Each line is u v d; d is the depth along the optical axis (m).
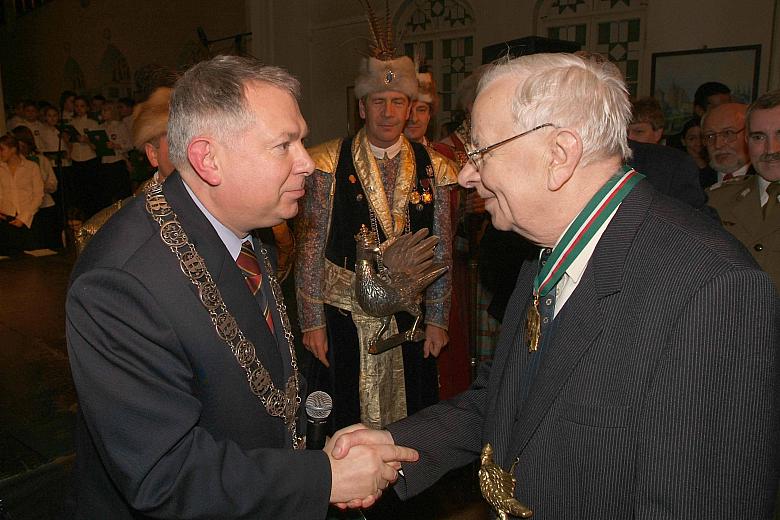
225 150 1.11
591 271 1.04
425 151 2.50
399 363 2.51
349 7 6.66
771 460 0.91
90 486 1.21
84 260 1.12
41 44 15.63
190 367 1.13
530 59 1.08
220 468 1.08
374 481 1.27
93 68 14.10
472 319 2.89
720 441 0.90
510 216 1.12
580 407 1.01
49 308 4.85
